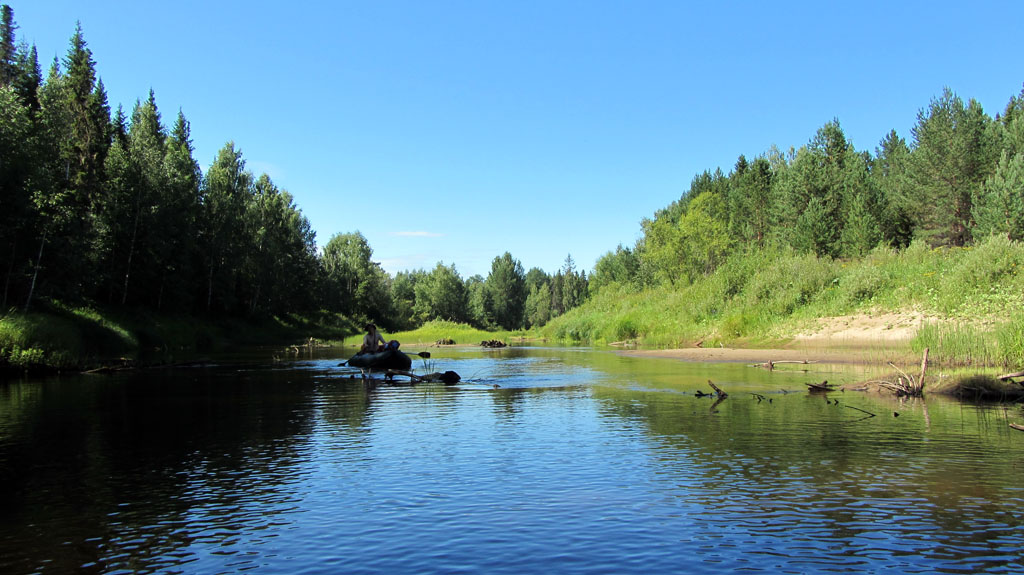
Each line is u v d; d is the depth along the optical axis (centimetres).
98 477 766
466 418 1188
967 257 2897
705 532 557
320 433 1045
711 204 7162
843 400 1365
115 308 4247
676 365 2344
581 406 1320
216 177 6191
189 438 1008
